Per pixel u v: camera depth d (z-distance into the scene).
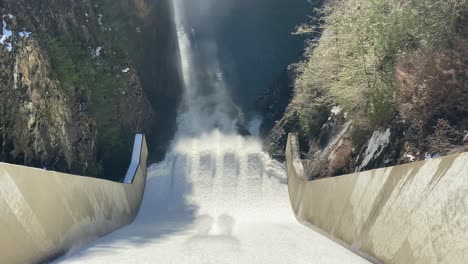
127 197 26.66
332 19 25.30
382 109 18.95
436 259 8.73
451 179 8.65
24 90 21.09
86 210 16.95
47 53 24.73
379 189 12.37
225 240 16.97
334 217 17.14
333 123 27.67
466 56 15.41
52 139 23.09
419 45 17.88
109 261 11.89
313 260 12.09
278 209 30.70
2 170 10.18
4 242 9.86
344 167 22.62
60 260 12.39
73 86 27.14
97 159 30.22
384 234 11.45
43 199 12.46
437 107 15.93
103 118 30.78
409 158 16.16
